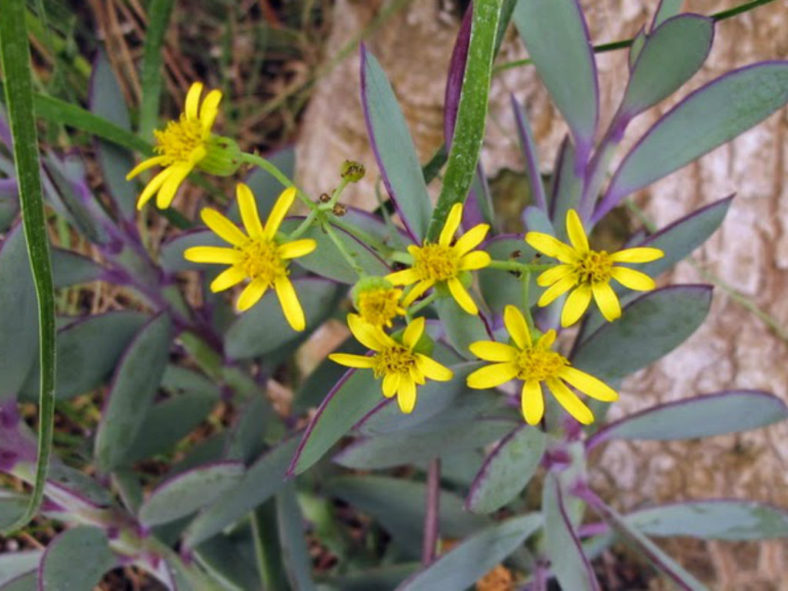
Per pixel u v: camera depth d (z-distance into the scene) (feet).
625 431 0.63
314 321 0.66
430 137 0.92
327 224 0.44
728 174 0.79
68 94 0.72
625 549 0.92
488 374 0.45
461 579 0.61
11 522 0.57
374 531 0.91
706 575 0.87
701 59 0.49
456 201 0.45
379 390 0.47
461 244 0.43
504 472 0.52
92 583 0.57
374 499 0.76
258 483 0.63
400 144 0.47
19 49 0.43
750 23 0.76
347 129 0.98
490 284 0.48
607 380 0.57
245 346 0.67
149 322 0.60
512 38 0.85
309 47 1.14
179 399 0.73
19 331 0.54
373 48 0.98
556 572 0.59
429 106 0.92
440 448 0.58
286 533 0.65
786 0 0.75
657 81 0.51
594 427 0.75
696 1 0.77
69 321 0.68
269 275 0.44
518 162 0.87
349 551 0.86
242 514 0.63
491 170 0.88
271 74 1.16
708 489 0.85
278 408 1.01
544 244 0.45
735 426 0.62
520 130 0.60
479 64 0.42
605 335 0.55
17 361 0.55
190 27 1.14
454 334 0.46
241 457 0.65
